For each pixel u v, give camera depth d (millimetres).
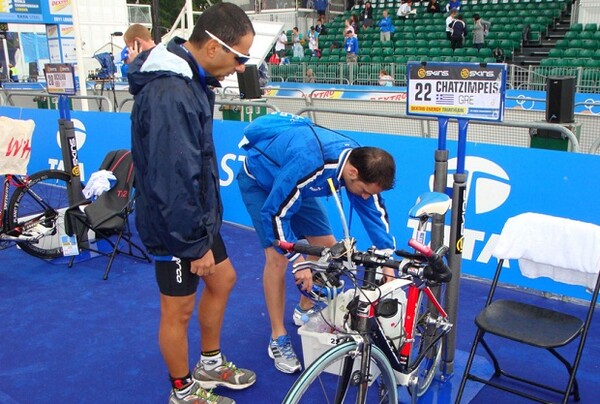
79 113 6484
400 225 4250
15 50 19969
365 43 16625
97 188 4324
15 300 3885
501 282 3873
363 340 2010
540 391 2820
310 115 5816
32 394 2838
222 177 5383
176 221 2088
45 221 4520
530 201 3709
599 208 3455
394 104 7730
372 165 2256
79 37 7500
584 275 2711
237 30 2170
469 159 3928
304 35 19250
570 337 2365
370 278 2045
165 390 2877
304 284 2217
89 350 3246
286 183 2434
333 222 4602
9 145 4148
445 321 2559
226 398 2648
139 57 2186
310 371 1906
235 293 3953
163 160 2053
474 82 2422
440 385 2842
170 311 2396
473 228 3945
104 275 4234
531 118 6762
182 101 2061
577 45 13430
